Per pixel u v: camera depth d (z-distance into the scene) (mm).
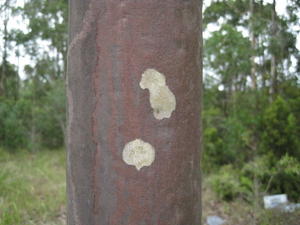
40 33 7621
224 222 3666
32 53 9016
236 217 3805
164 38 958
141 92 951
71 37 1065
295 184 4477
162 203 974
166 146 970
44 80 9961
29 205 3547
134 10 942
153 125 958
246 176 4949
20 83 10656
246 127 5953
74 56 1042
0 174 4176
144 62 948
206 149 6023
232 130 5918
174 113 977
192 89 1018
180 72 983
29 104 9000
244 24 7023
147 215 968
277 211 3537
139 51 947
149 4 945
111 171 975
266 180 4660
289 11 5449
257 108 6391
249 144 5789
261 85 7328
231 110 6789
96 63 981
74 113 1048
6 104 8672
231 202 4465
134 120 954
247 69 6777
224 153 5941
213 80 7289
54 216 3424
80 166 1032
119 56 953
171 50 968
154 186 965
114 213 980
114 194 976
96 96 985
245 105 6469
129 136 958
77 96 1032
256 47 6730
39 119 9016
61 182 4898
